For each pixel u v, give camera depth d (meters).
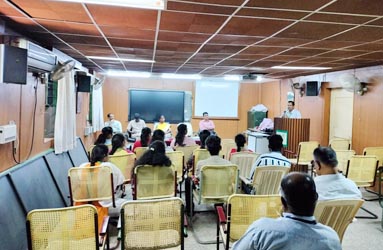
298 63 5.96
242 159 4.29
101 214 3.20
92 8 2.76
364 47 4.27
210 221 4.03
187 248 3.30
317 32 3.48
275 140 3.64
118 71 8.45
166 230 2.29
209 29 3.44
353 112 6.43
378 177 4.93
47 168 4.28
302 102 8.39
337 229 2.32
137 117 8.89
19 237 3.02
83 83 6.31
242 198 2.33
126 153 4.27
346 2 2.46
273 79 9.44
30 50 3.34
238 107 10.70
